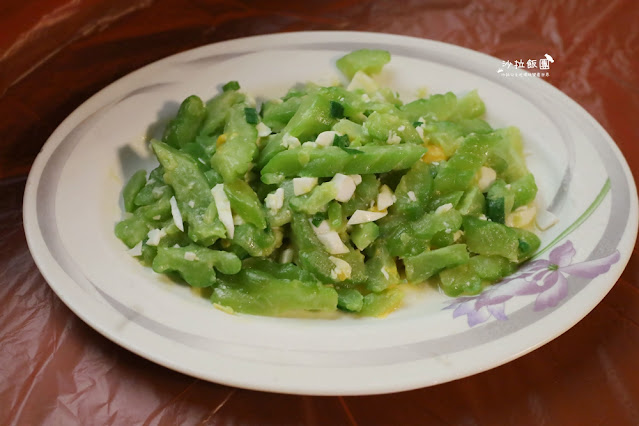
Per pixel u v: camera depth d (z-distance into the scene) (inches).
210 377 20.5
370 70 27.1
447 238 23.6
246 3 30.9
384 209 23.6
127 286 22.1
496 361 20.9
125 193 24.3
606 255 22.8
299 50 27.4
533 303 21.9
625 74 29.5
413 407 21.7
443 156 24.7
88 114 24.9
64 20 27.1
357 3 31.5
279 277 23.1
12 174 25.6
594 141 25.1
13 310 23.0
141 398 21.6
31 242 22.4
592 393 22.0
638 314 23.3
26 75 26.6
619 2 31.3
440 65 27.4
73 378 21.8
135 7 29.0
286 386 20.4
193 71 26.5
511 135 25.8
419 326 21.6
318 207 23.0
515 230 23.8
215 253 22.7
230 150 23.6
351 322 22.4
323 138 23.5
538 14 31.3
